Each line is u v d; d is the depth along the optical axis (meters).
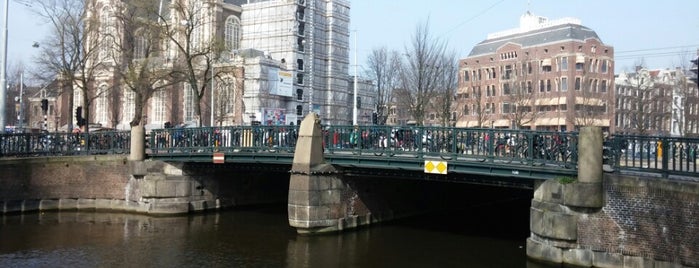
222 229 22.59
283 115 83.06
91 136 28.42
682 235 13.48
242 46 101.75
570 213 15.36
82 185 27.30
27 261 17.27
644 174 16.52
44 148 27.56
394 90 43.56
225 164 25.67
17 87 85.69
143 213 26.33
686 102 47.03
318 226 20.97
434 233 21.72
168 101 79.06
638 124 47.84
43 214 25.97
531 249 16.39
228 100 64.00
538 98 73.19
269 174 31.23
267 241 20.16
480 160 17.81
